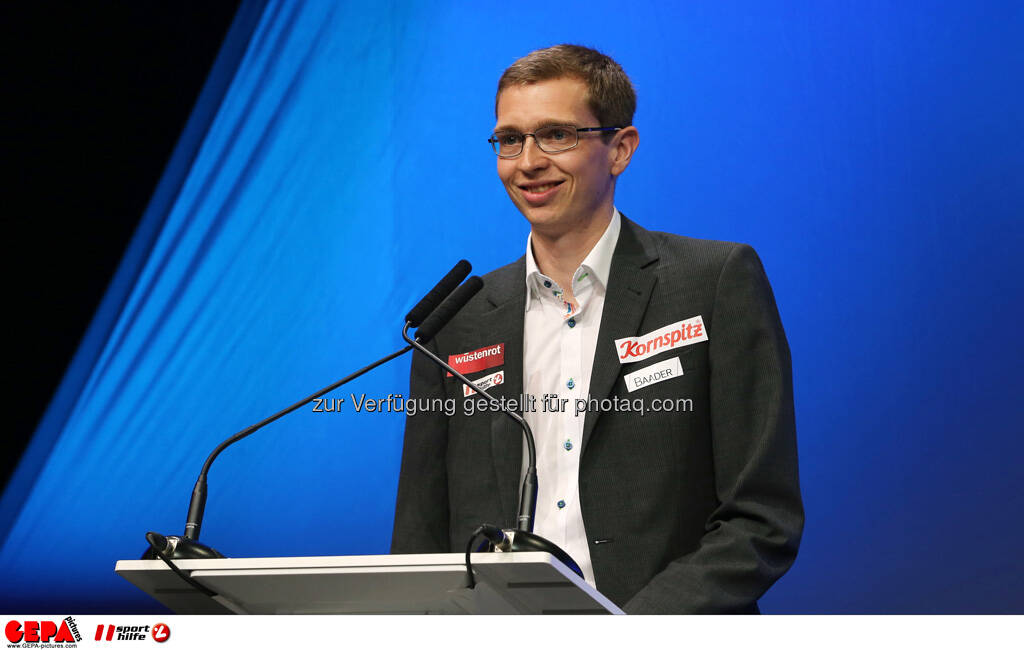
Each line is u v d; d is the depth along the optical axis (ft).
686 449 20.26
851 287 36.27
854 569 34.73
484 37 43.39
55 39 49.37
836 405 35.78
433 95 43.93
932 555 34.04
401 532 22.17
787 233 37.32
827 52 37.78
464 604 13.46
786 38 38.40
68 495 46.34
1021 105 35.06
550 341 22.38
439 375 23.16
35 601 45.70
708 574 17.72
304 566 12.89
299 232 45.29
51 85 49.47
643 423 20.44
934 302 35.27
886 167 36.47
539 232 22.34
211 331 46.06
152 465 45.68
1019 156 34.91
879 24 37.19
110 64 49.06
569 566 12.45
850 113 37.14
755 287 21.18
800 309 36.70
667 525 19.81
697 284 21.38
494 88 43.06
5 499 46.96
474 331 23.12
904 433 34.96
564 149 21.57
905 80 36.63
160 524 44.83
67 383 47.85
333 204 44.91
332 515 42.50
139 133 48.67
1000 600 33.14
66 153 49.14
